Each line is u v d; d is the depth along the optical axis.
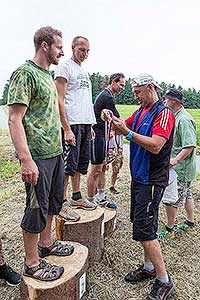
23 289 2.08
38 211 1.99
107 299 2.54
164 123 2.30
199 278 2.91
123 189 5.18
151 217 2.41
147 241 2.44
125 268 2.97
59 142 2.12
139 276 2.75
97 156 3.41
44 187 2.00
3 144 9.34
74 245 2.53
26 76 1.84
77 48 2.89
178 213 4.28
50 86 2.01
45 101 1.96
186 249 3.43
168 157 2.38
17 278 2.59
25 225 2.01
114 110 3.48
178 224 3.94
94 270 2.88
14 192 5.13
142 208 2.39
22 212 4.20
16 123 1.81
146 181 2.36
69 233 2.79
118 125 2.31
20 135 1.81
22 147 1.80
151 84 2.41
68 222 2.79
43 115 1.97
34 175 1.83
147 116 2.42
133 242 3.41
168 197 3.45
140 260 3.11
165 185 2.40
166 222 3.97
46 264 2.15
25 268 2.11
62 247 2.38
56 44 1.99
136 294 2.62
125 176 6.04
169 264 3.10
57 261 2.29
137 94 2.46
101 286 2.67
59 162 2.18
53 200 2.23
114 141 3.78
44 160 1.99
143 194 2.38
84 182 5.49
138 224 2.43
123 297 2.57
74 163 2.86
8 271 2.59
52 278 2.06
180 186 3.54
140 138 2.27
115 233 3.58
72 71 2.86
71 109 2.87
